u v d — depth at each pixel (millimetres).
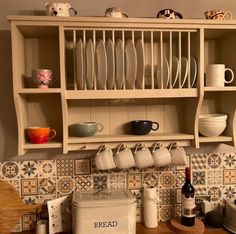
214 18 1251
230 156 1476
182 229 1298
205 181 1469
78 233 1197
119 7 1375
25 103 1290
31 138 1221
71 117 1365
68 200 1355
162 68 1230
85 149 1279
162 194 1448
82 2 1354
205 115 1405
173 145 1350
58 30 1169
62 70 1157
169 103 1424
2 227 1291
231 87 1243
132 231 1234
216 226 1363
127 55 1193
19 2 1312
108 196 1277
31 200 1371
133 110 1403
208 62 1445
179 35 1227
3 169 1348
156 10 1394
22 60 1244
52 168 1375
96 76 1190
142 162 1298
